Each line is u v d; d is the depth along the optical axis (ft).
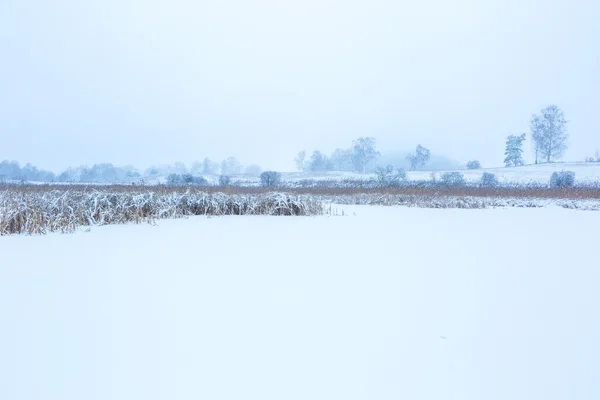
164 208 31.30
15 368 6.18
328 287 11.00
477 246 17.84
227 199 34.78
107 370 6.14
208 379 5.88
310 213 33.65
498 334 7.66
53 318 8.42
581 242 19.02
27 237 20.12
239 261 14.42
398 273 12.69
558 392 5.56
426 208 42.29
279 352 6.81
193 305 9.36
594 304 9.54
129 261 14.32
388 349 6.95
